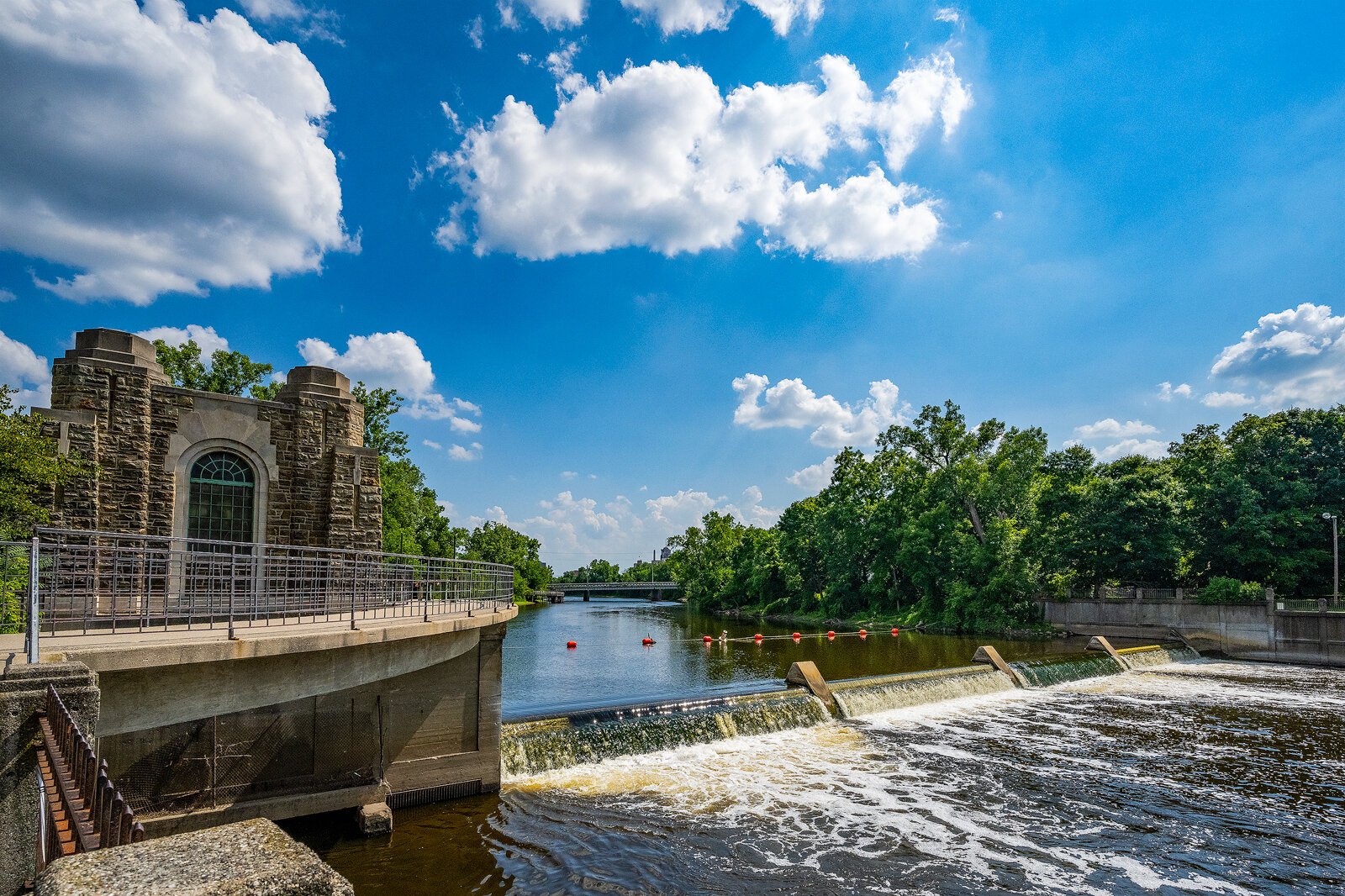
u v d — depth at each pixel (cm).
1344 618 4366
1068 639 5756
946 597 7319
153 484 1944
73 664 802
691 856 1557
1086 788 2022
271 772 1603
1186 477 6244
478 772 1900
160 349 4609
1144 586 5809
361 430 2383
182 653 1002
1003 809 1850
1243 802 1917
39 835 704
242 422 2100
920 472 8088
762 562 10762
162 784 1474
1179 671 4284
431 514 8019
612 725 2325
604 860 1534
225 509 2067
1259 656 4706
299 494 2170
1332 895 1419
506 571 2200
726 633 6912
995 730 2695
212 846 359
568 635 6706
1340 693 3531
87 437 1816
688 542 14425
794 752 2370
